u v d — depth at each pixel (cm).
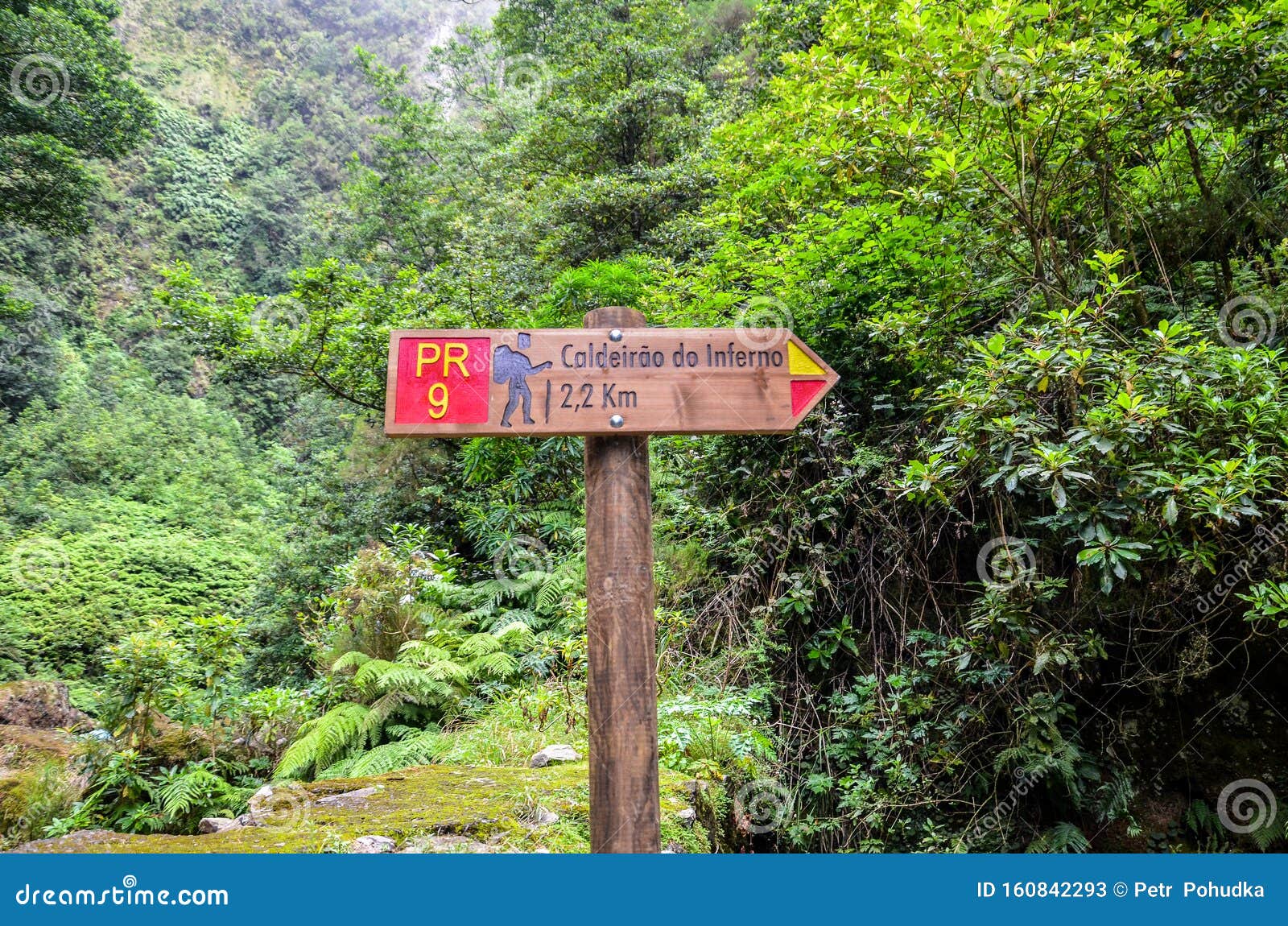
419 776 304
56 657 1365
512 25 1666
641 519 163
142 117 1350
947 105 372
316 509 998
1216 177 402
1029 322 403
